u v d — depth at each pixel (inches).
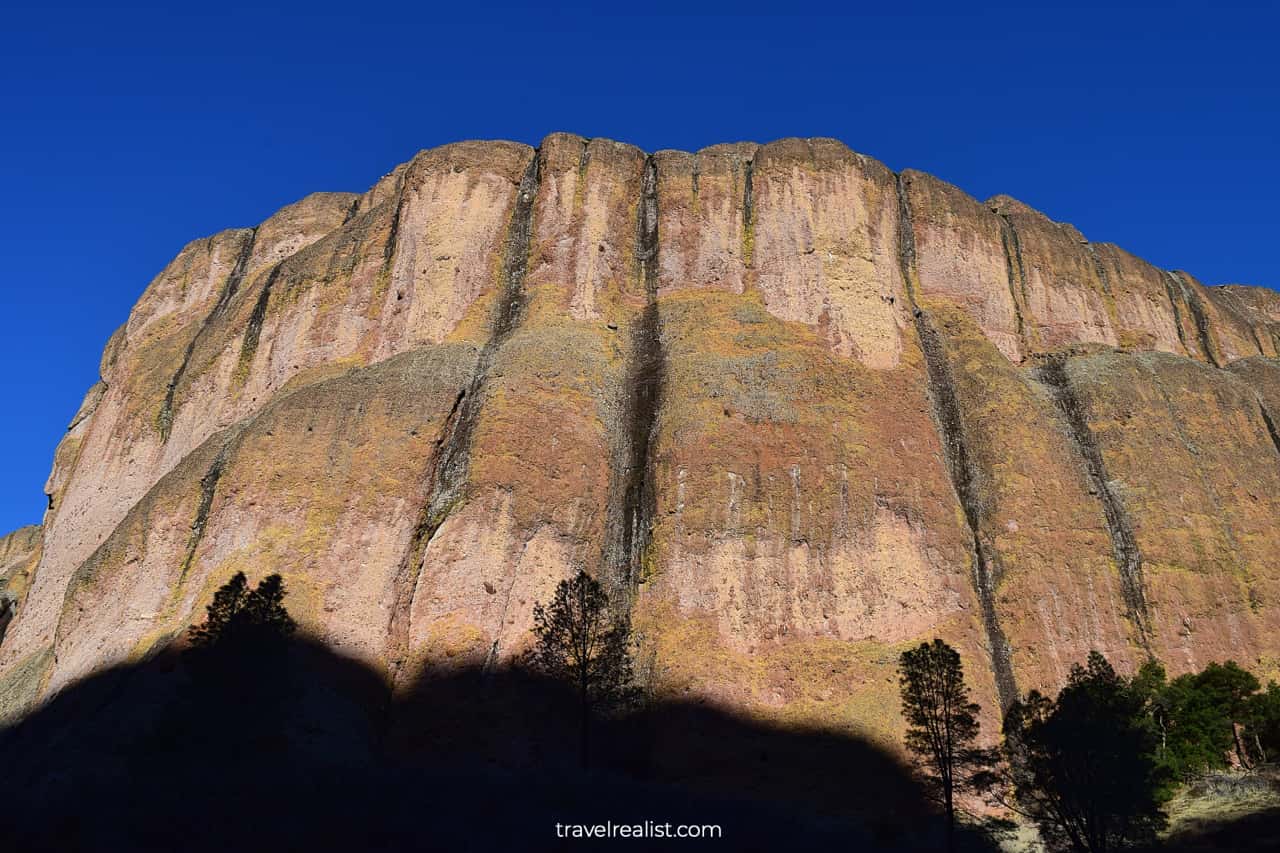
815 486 2233.0
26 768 1670.8
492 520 2103.8
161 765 1549.0
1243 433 2753.4
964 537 2266.2
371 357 2650.1
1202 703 1909.4
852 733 1824.6
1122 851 1509.6
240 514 2137.1
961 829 1673.2
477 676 1884.8
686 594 2068.2
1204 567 2367.1
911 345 2669.8
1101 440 2596.0
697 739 1814.7
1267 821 1520.7
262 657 1692.9
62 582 2657.5
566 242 2783.0
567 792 1480.1
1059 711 1590.8
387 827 1244.5
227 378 2878.9
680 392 2423.7
